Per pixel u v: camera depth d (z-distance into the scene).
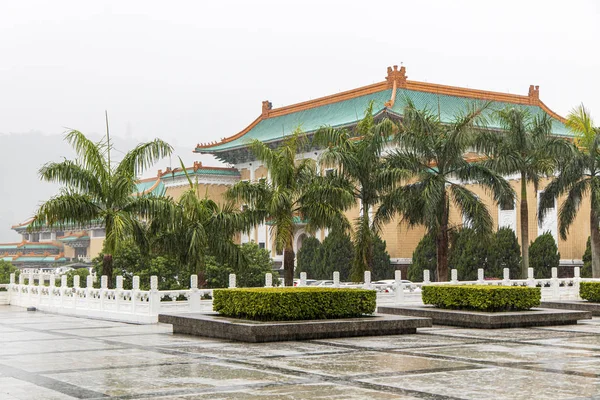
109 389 11.04
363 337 18.77
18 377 12.25
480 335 19.33
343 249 55.09
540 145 34.47
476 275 48.69
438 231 32.31
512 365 13.49
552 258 48.12
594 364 13.62
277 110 75.69
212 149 76.62
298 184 30.61
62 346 17.16
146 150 29.34
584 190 36.00
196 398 10.29
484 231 32.44
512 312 22.36
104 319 26.83
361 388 11.02
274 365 13.56
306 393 10.62
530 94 68.25
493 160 33.81
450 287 23.52
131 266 44.03
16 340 18.66
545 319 22.16
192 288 25.77
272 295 18.64
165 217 29.14
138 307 25.36
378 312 24.94
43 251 112.00
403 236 58.91
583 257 48.50
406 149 32.28
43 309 32.16
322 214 29.72
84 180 28.56
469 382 11.55
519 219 54.22
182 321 20.22
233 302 19.67
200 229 30.73
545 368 13.09
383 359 14.38
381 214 32.53
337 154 30.81
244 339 17.73
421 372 12.62
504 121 34.78
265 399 10.19
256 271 45.69
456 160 32.19
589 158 35.34
